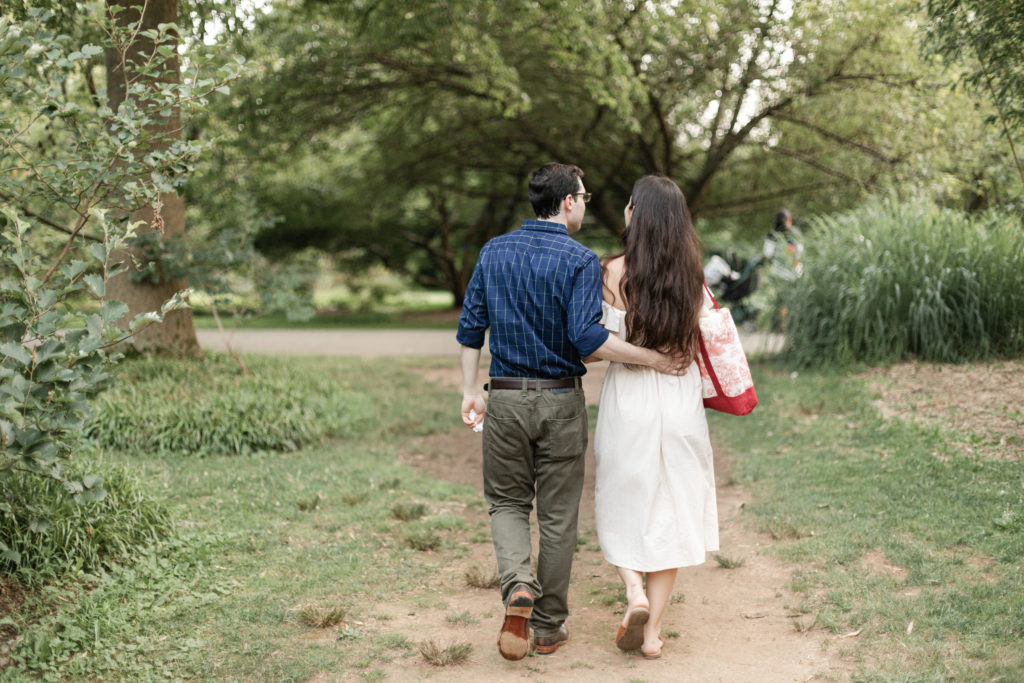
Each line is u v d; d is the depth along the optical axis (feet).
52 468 9.41
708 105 39.78
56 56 10.88
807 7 31.24
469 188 57.67
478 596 11.57
